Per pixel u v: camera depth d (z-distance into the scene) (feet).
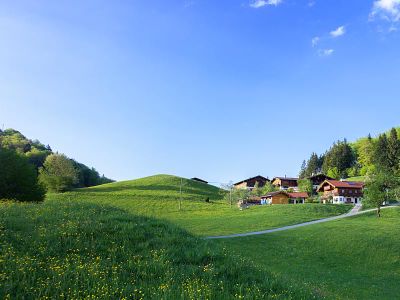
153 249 70.08
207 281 57.41
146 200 370.94
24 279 49.80
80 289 49.34
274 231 186.70
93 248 67.56
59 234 72.38
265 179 564.30
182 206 345.51
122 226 81.51
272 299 52.47
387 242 150.92
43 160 599.98
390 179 281.33
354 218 247.50
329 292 87.61
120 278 55.31
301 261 132.46
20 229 74.49
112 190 431.02
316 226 191.72
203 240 81.15
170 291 50.06
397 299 94.02
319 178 523.29
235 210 315.58
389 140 563.48
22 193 197.77
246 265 68.33
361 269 126.62
